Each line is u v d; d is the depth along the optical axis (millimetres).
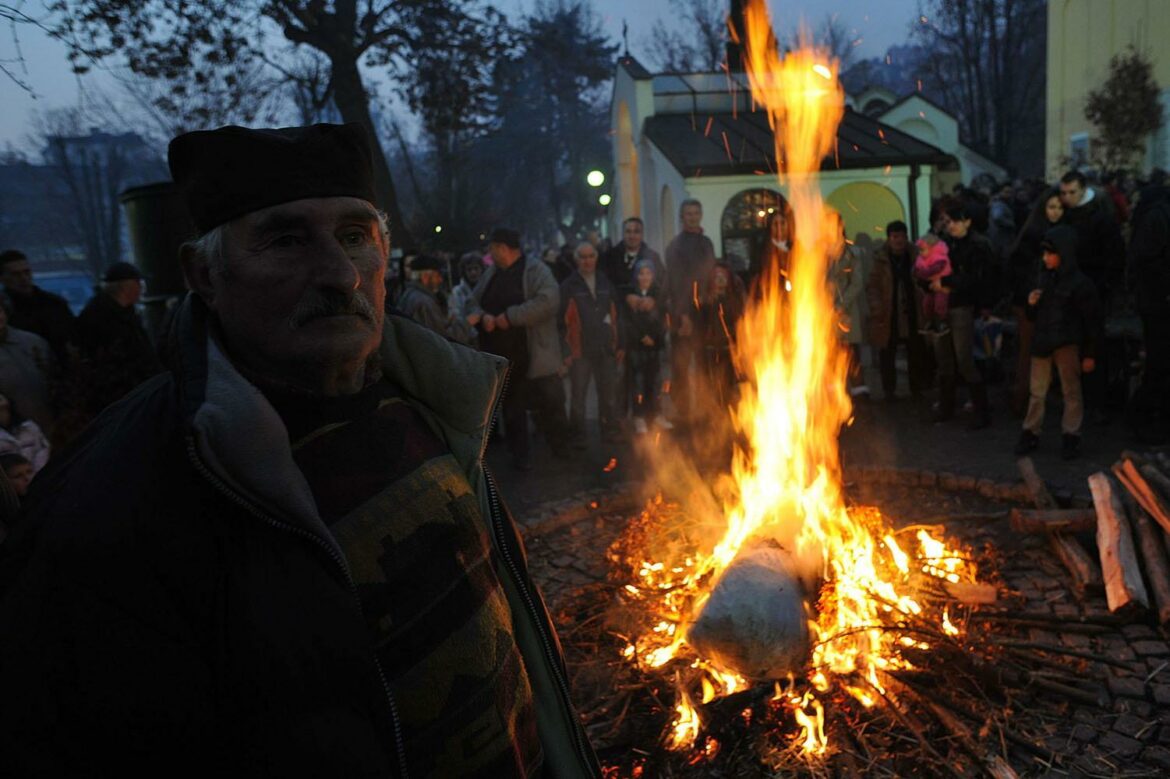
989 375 8625
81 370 5465
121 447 1007
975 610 3748
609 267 8102
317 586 1043
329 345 1105
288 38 16547
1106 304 7207
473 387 1437
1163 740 2924
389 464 1229
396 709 1141
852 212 15398
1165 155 18156
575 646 3793
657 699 3230
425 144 31125
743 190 13516
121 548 930
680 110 15859
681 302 7465
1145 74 17672
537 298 6578
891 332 7910
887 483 5934
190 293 1177
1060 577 4184
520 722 1357
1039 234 7207
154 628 938
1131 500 4426
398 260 11609
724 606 3041
